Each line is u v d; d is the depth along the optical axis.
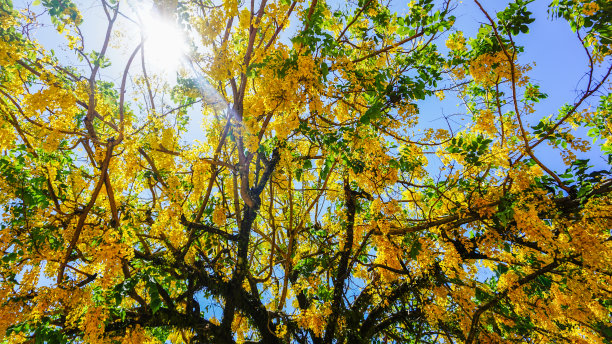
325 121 4.10
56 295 3.19
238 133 3.92
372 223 4.75
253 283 4.87
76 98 3.35
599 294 4.00
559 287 4.48
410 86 3.79
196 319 4.37
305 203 5.98
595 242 3.74
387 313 5.26
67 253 3.39
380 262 4.78
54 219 3.56
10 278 3.29
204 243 5.38
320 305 4.98
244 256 4.59
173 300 4.59
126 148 3.54
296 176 4.81
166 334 5.35
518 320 4.65
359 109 4.32
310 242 5.63
